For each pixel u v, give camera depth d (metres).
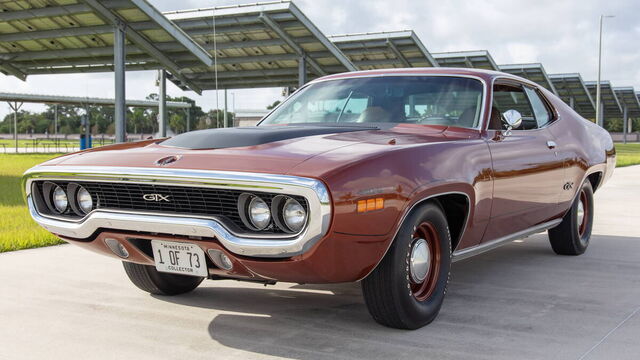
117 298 3.83
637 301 3.79
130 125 102.75
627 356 2.82
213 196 2.78
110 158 3.13
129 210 2.99
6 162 20.11
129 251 3.13
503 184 3.70
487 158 3.54
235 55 26.47
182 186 2.79
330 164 2.66
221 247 2.77
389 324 3.15
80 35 20.03
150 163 2.93
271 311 3.56
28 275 4.39
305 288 4.11
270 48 25.28
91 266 4.68
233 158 2.82
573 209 5.02
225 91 30.81
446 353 2.85
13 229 6.04
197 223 2.74
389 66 29.89
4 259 4.91
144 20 18.97
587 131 5.21
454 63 36.25
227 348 2.93
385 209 2.76
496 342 3.00
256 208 2.71
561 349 2.91
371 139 3.20
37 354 2.86
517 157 3.87
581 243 5.21
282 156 2.78
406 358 2.79
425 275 3.19
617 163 20.98
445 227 3.28
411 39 26.69
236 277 2.99
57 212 3.30
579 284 4.22
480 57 35.19
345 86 4.23
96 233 3.12
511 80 4.31
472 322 3.33
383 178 2.76
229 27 23.67
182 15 23.62
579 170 4.84
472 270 4.67
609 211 8.13
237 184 2.65
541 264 4.89
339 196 2.58
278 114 4.26
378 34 26.89
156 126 100.06
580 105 62.47
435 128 3.70
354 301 3.78
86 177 3.04
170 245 2.97
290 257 2.67
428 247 3.21
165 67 22.75
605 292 4.00
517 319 3.39
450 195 3.32
